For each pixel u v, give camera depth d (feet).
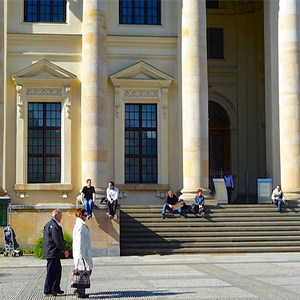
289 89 101.65
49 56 110.63
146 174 112.68
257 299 47.11
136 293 50.42
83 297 48.32
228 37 134.62
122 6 114.73
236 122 132.87
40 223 88.94
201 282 57.11
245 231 91.50
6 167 107.86
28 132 109.91
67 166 108.58
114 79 111.24
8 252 85.10
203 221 92.63
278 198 96.68
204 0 102.47
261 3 134.51
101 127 97.19
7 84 109.29
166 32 114.52
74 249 48.70
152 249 86.58
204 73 100.89
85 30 100.07
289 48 101.96
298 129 101.09
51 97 109.91
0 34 97.91
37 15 111.75
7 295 50.67
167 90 112.68
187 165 99.35
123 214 93.04
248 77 134.10
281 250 87.86
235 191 130.52
